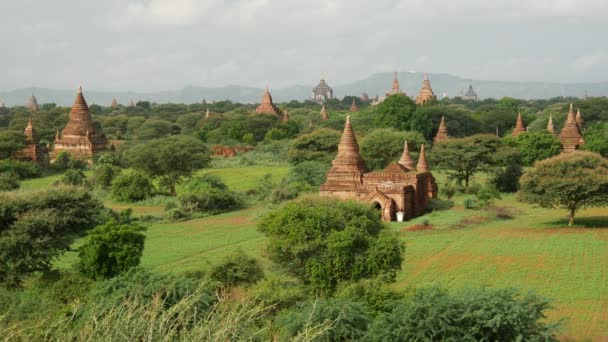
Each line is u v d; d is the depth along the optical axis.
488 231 64.44
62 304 35.72
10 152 125.12
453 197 91.69
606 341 31.81
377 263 37.41
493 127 195.75
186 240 62.31
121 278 33.41
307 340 21.55
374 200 72.19
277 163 137.62
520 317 26.03
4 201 42.81
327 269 37.72
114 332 19.06
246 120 187.88
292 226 39.16
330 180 79.62
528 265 48.88
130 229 42.34
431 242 58.53
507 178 98.19
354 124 168.00
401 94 161.75
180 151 94.75
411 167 86.75
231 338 20.25
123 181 90.88
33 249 41.94
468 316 26.14
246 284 38.09
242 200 88.44
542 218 73.00
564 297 39.81
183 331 19.53
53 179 115.81
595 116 190.38
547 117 187.25
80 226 46.41
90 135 139.75
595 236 60.16
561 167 66.38
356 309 29.33
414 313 26.80
